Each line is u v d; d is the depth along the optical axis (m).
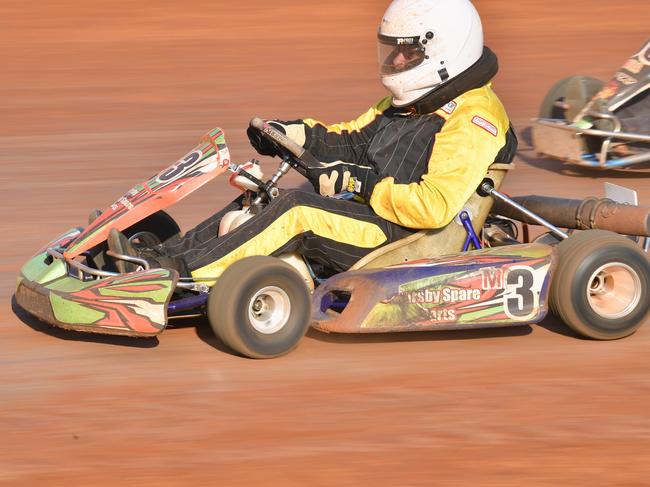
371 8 35.25
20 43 29.17
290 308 8.50
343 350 8.88
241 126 19.42
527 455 6.89
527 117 20.25
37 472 6.61
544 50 27.86
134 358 8.60
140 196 9.16
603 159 15.68
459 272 8.79
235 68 25.77
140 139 18.44
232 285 8.28
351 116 20.36
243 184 9.48
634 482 6.52
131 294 8.30
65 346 8.90
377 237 9.11
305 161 9.10
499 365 8.54
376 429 7.26
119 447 6.96
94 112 20.91
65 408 7.59
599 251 8.90
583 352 8.88
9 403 7.68
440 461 6.79
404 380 8.18
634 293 9.05
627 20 32.53
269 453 6.88
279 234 8.84
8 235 12.77
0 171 16.16
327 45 29.02
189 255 8.91
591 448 7.00
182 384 8.04
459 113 9.27
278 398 7.79
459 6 9.40
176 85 23.69
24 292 9.05
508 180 15.75
